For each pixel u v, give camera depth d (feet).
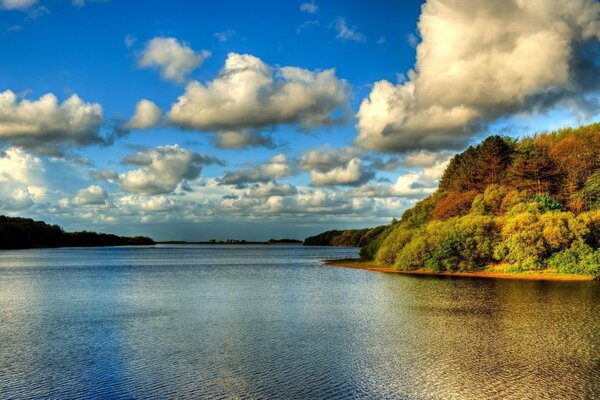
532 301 143.13
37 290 195.31
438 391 66.03
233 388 67.72
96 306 147.33
